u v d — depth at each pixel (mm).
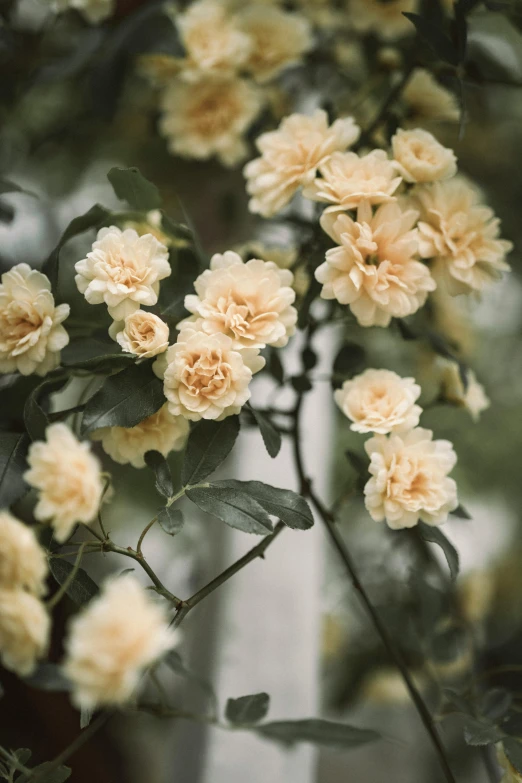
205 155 509
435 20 462
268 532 359
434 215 400
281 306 374
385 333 638
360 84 566
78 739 345
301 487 434
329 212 386
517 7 445
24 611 319
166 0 490
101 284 364
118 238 371
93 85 496
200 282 376
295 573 511
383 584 635
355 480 425
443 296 548
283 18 506
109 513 641
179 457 500
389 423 380
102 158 635
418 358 572
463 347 589
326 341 554
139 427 386
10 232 582
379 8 521
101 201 669
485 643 504
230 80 503
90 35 532
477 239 406
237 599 502
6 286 373
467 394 459
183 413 362
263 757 478
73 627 309
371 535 694
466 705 419
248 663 492
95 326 406
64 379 404
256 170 411
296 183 401
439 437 779
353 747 410
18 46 545
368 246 380
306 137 402
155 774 649
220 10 507
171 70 508
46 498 328
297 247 478
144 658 309
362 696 642
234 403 362
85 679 308
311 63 563
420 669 529
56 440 330
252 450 521
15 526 322
